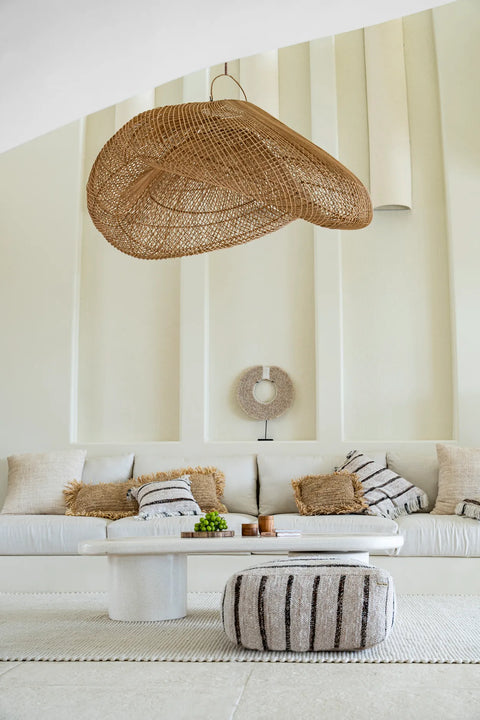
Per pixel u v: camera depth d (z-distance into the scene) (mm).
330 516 5320
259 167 3254
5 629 3816
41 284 6785
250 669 2965
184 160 3262
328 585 3223
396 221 6629
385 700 2510
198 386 6523
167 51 3143
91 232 6965
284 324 6660
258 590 3248
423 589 5039
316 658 3125
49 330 6719
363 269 6605
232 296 6734
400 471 5895
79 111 3514
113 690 2670
